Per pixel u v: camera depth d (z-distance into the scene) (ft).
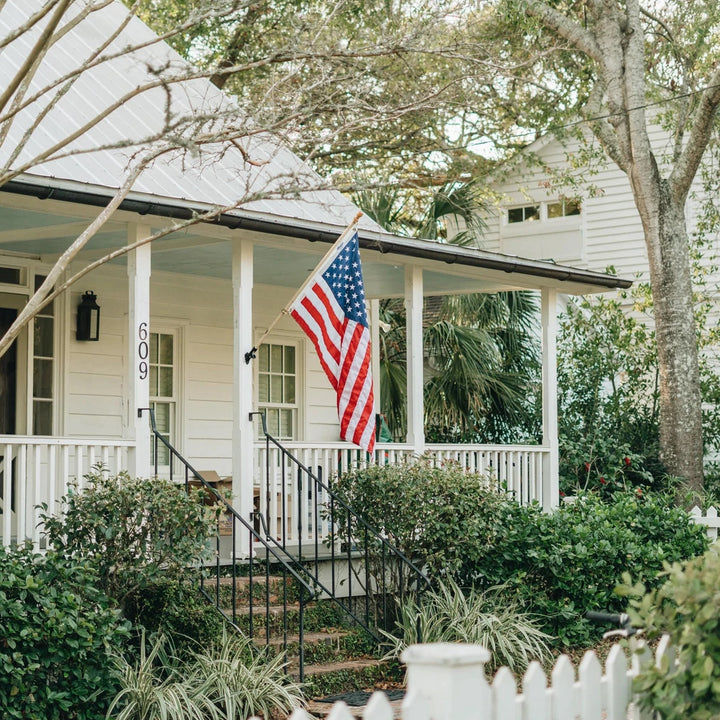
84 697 25.50
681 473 55.62
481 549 35.24
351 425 35.35
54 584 26.78
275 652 30.91
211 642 30.12
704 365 63.98
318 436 52.95
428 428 65.41
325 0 52.44
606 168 75.36
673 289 56.24
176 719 25.96
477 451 45.93
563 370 64.85
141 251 34.32
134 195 32.24
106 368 44.47
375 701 12.53
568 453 56.80
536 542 37.24
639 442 59.98
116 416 44.73
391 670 31.89
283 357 51.90
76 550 28.91
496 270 46.24
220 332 49.32
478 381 61.87
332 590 35.94
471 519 35.09
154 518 29.09
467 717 13.03
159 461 46.78
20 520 30.27
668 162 67.87
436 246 42.32
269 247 40.45
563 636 35.99
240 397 36.88
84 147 35.27
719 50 62.59
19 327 24.54
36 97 23.95
